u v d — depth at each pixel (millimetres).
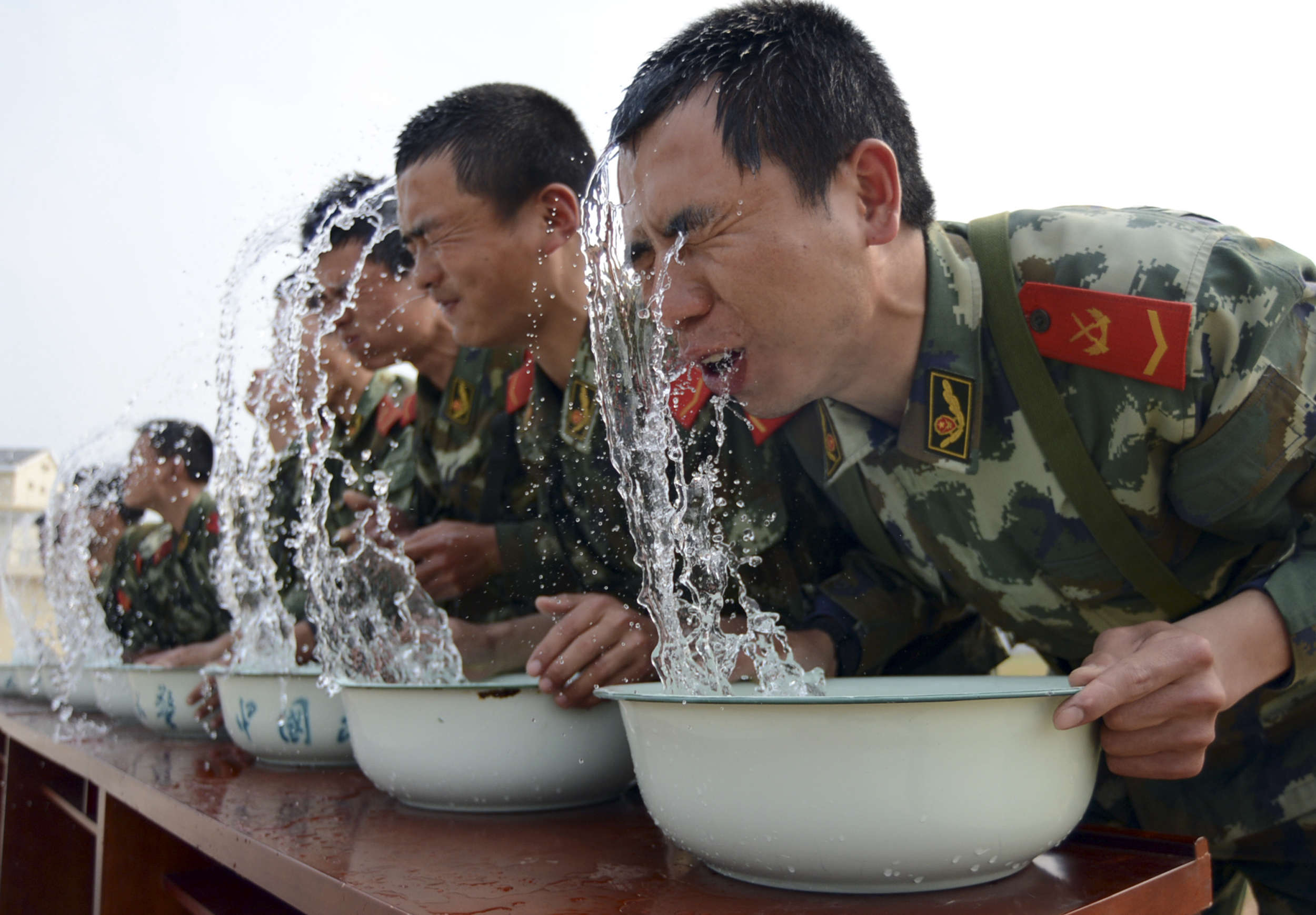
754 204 716
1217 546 896
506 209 1244
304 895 671
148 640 2768
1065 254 842
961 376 856
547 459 1381
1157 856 644
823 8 784
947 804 545
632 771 899
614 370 863
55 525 2744
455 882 627
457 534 1335
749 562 1045
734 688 828
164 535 2785
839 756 542
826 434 1016
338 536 1448
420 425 1668
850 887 572
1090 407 840
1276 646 696
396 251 1550
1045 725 576
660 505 862
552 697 847
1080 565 907
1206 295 781
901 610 1078
